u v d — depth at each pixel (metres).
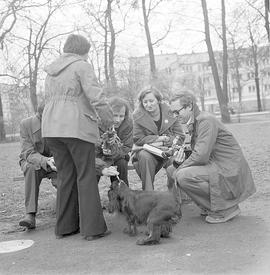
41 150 5.31
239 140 14.63
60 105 4.31
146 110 5.59
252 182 4.86
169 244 4.11
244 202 5.64
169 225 4.20
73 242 4.42
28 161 5.11
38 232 4.95
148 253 3.88
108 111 4.32
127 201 4.36
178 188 4.76
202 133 4.67
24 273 3.64
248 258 3.59
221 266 3.45
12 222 5.59
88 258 3.88
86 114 4.34
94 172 4.44
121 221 5.09
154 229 4.13
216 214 4.74
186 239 4.23
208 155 4.67
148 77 25.42
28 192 5.02
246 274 3.27
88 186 4.39
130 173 9.14
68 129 4.24
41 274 3.59
